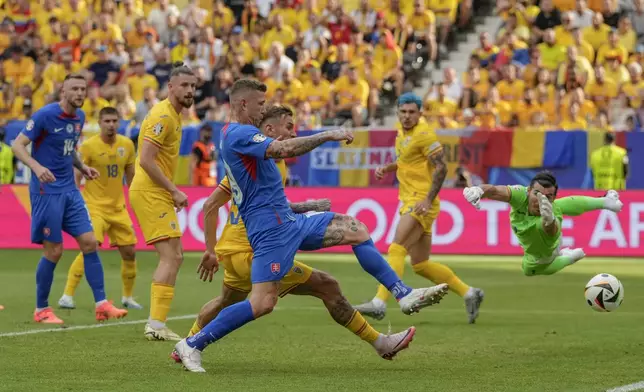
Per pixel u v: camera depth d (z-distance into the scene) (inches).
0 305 804.0
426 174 727.7
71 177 700.7
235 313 476.7
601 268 1131.3
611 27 1643.7
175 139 623.8
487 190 604.1
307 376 475.8
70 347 575.8
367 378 470.0
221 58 1659.7
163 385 445.7
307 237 481.7
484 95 1513.3
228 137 473.7
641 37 1620.3
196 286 964.0
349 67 1539.1
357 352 561.0
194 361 484.1
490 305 817.5
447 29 1680.6
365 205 1248.8
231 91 487.8
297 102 1552.7
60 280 1007.6
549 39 1553.9
